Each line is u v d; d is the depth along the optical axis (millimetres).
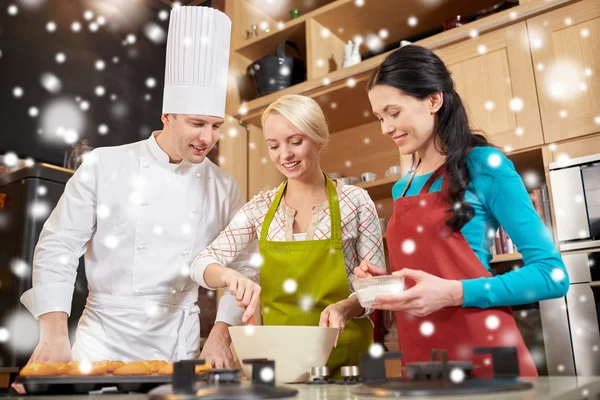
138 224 1492
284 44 2889
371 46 3043
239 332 970
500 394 590
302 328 941
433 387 604
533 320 2004
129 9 2967
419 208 1208
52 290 1339
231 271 1266
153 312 1449
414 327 1191
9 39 2475
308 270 1342
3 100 2422
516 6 2240
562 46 2139
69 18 2715
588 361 1867
